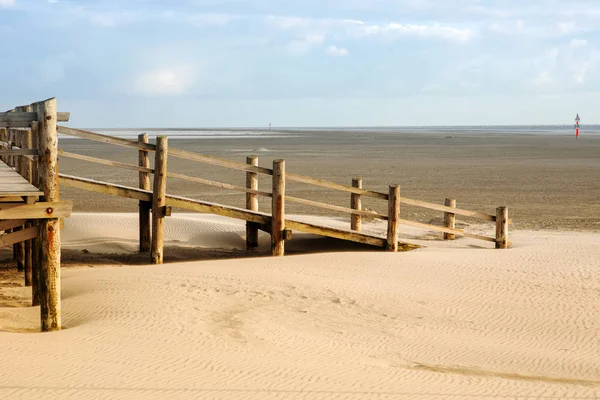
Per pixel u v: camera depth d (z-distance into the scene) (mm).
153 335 10609
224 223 24516
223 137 151375
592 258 17562
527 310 13484
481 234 24188
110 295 13125
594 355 11164
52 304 11375
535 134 178750
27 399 7672
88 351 9648
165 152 17922
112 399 7781
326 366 9625
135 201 32469
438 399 8469
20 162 15664
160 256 18156
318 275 15453
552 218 28094
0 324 12070
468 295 14375
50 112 11312
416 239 23359
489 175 47094
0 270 18359
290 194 35469
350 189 19688
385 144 103875
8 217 10992
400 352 10930
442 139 129375
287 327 11742
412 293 14391
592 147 89312
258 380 8742
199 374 8859
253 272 15398
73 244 21281
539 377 9922
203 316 11859
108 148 81438
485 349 11273
